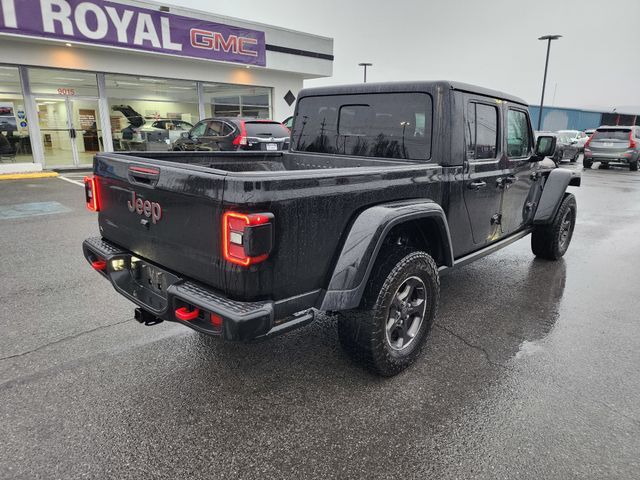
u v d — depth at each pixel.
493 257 5.83
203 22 15.41
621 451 2.29
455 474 2.13
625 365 3.13
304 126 4.19
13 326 3.59
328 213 2.38
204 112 17.55
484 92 3.56
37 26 12.09
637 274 5.17
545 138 4.28
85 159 14.82
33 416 2.50
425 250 3.33
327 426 2.46
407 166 3.02
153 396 2.71
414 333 3.02
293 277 2.28
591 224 7.94
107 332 3.51
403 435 2.39
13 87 13.06
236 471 2.13
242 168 4.18
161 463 2.17
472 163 3.49
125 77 15.14
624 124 47.91
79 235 6.39
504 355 3.25
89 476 2.08
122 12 13.50
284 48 18.23
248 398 2.70
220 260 2.15
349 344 2.76
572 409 2.63
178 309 2.29
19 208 8.23
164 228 2.49
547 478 2.11
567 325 3.78
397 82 3.41
